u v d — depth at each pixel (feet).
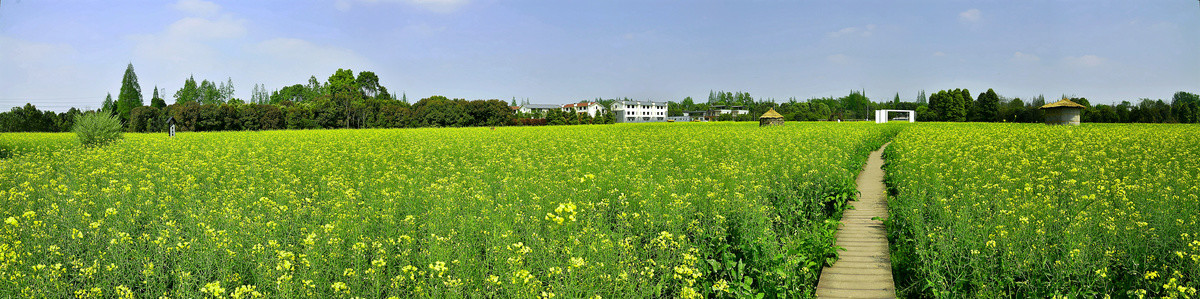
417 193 39.32
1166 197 30.78
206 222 26.94
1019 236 23.62
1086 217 26.32
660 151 80.79
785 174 45.78
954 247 24.32
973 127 180.45
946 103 345.31
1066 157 59.98
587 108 532.73
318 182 49.14
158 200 33.58
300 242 24.95
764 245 24.43
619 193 37.65
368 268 21.65
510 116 321.93
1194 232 24.08
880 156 90.63
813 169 48.85
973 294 21.12
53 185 41.55
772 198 38.93
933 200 34.42
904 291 23.90
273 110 269.85
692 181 42.93
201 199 36.50
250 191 39.63
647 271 20.54
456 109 301.63
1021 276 22.04
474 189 40.57
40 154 84.79
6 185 43.68
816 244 26.81
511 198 36.01
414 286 19.66
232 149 93.66
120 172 55.11
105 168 53.06
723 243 27.02
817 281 25.11
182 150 96.53
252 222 26.89
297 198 38.22
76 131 107.04
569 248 22.03
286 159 73.41
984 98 329.93
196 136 158.92
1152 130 129.29
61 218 26.99
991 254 22.95
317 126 281.54
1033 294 20.22
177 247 21.79
